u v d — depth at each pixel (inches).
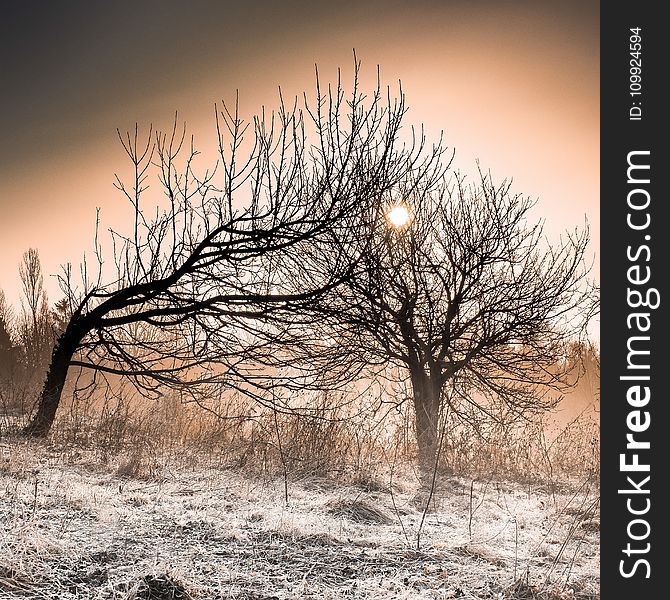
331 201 493.7
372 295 524.4
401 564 243.3
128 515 278.5
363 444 493.7
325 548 253.8
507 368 593.0
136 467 373.7
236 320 495.5
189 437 481.1
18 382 716.7
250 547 249.1
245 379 495.8
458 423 566.9
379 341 547.2
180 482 359.9
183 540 251.6
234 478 375.9
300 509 315.6
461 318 584.4
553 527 319.3
